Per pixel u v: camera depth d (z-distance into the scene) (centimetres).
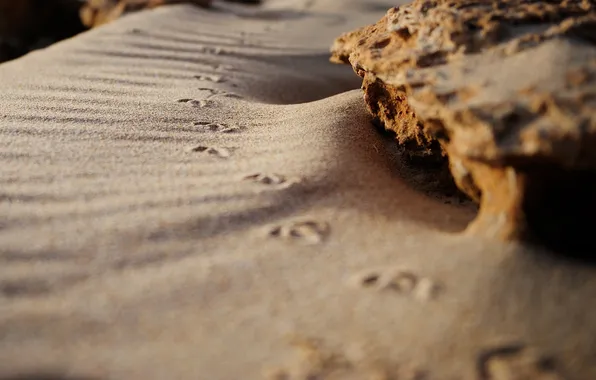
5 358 61
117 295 67
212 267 70
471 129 71
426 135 86
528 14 78
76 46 162
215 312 66
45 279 69
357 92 106
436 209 80
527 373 61
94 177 85
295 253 72
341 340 63
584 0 79
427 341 63
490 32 78
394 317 65
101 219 76
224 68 143
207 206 78
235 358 62
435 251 70
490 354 62
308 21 251
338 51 109
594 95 69
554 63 73
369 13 277
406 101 89
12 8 298
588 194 70
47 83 123
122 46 160
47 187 82
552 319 64
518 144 69
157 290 68
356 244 72
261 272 70
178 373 61
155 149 92
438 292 66
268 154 89
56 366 61
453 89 75
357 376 61
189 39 178
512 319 64
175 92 117
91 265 70
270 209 78
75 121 102
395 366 61
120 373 61
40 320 65
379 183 83
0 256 71
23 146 93
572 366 61
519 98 71
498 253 69
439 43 81
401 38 88
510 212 71
